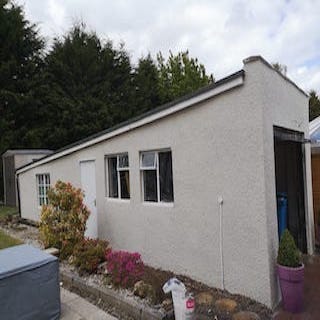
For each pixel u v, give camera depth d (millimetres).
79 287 6246
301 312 4996
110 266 6105
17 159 16516
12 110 20703
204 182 5988
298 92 7324
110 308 5406
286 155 8156
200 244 6109
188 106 6129
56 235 7922
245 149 5363
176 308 4535
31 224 12516
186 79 30750
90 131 23078
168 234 6738
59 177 10727
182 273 6461
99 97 24594
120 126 7727
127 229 7797
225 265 5699
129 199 7859
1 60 21078
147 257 7250
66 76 23969
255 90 5215
